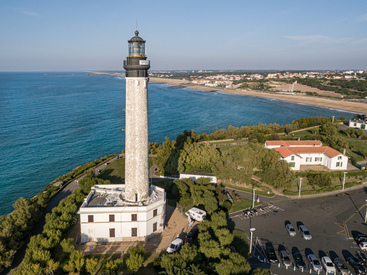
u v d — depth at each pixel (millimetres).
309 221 55531
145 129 45906
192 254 38656
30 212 51562
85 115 188875
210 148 82438
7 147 118438
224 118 191500
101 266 39688
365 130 131000
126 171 47719
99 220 45656
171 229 50750
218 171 74750
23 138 131625
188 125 168750
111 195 51188
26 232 48906
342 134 123062
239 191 69938
